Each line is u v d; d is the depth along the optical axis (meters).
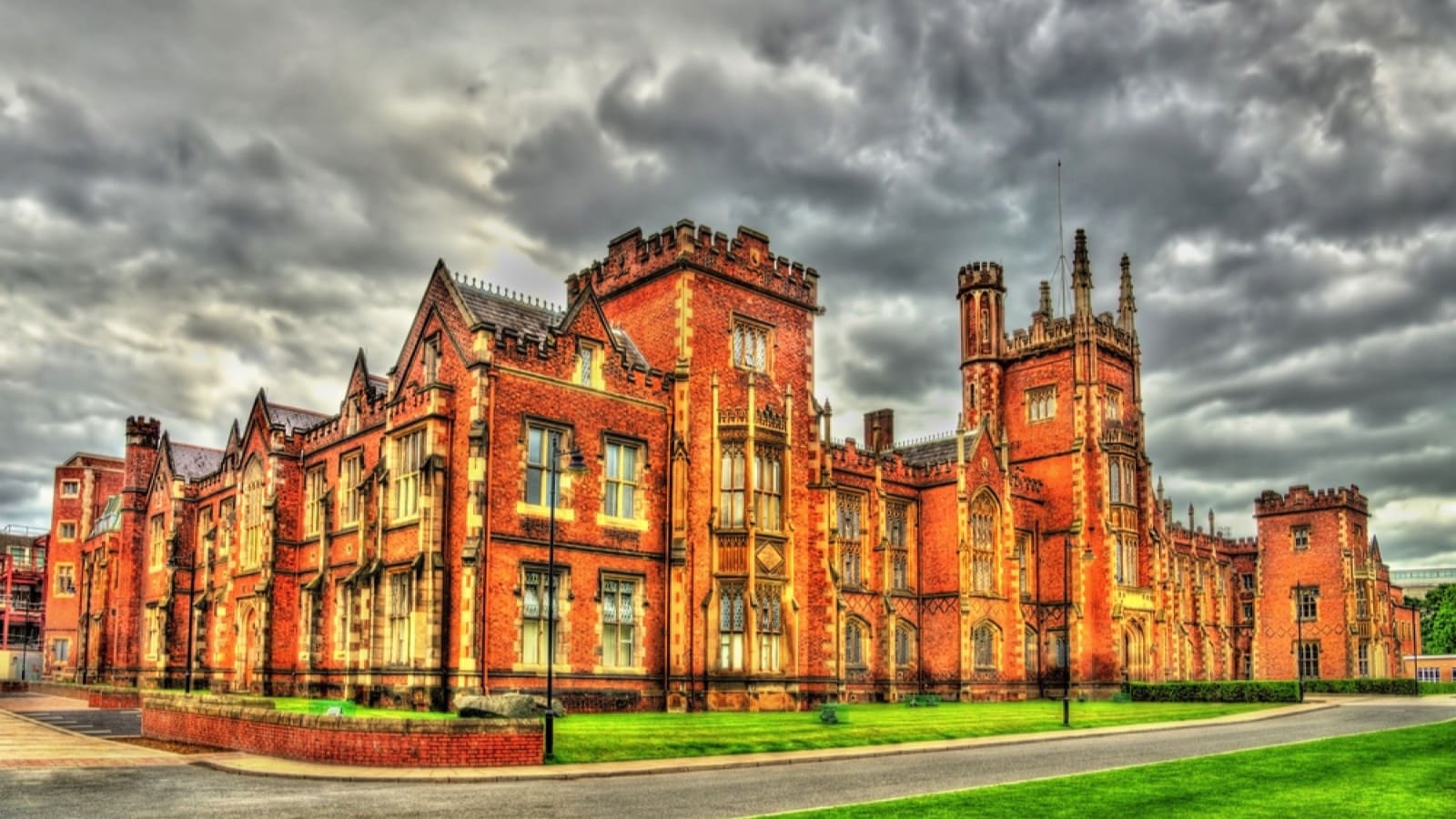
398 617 38.31
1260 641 89.00
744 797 20.16
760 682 41.69
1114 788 21.19
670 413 43.12
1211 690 57.44
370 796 19.88
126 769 23.45
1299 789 21.44
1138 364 68.88
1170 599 69.81
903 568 59.44
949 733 34.19
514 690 36.59
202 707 28.81
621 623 40.50
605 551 40.12
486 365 37.34
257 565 51.31
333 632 44.44
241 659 51.59
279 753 25.30
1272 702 55.94
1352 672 83.62
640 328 45.47
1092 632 62.22
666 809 18.56
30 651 100.19
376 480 40.41
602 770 23.75
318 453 48.50
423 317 40.81
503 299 42.06
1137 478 66.38
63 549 86.00
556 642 38.12
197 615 56.34
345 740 24.12
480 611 36.00
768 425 44.25
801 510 45.75
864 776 23.70
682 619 41.53
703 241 44.44
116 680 63.66
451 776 22.42
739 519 43.03
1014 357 68.75
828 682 45.28
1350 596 84.75
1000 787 21.25
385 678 38.12
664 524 42.31
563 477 39.22
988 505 60.62
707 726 32.75
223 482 56.91
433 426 37.81
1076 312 66.00
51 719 38.47
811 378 48.03
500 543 37.03
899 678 57.66
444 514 37.41
